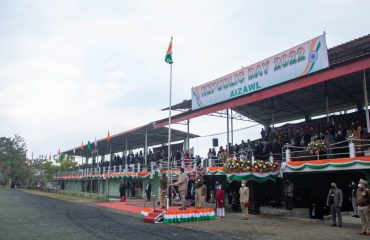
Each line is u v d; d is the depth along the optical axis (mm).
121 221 17562
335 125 21375
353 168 16391
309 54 18953
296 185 22500
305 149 19828
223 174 22094
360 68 16234
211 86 25984
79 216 19875
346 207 20016
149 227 15297
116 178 41938
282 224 16328
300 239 12180
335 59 21766
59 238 12164
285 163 20031
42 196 43875
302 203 22078
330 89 22797
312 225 15969
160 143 46969
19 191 62500
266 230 14367
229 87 24375
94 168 48406
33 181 83375
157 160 34844
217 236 12750
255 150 22938
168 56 21453
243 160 19812
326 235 13047
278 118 30547
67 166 64000
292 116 29891
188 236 12719
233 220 17984
